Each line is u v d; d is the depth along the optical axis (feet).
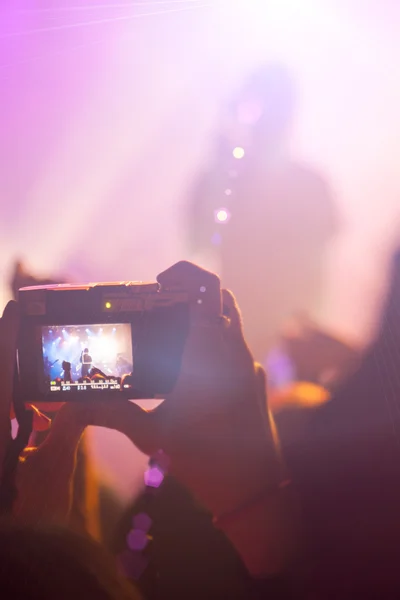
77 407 2.60
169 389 2.65
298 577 2.42
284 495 2.36
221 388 2.38
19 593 1.30
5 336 2.68
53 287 2.74
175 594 2.85
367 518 2.61
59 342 2.66
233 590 2.84
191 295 2.61
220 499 2.34
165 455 2.38
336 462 2.72
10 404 2.54
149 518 3.02
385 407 2.90
